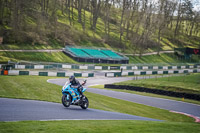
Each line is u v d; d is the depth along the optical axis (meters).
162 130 9.37
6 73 48.44
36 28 91.00
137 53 113.69
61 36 98.44
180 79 51.31
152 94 40.88
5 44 76.31
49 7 122.25
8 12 96.69
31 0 108.56
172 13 151.62
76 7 144.12
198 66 101.69
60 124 9.70
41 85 28.89
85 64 75.31
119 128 9.39
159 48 129.50
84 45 102.31
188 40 157.25
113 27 136.50
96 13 123.94
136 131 8.86
